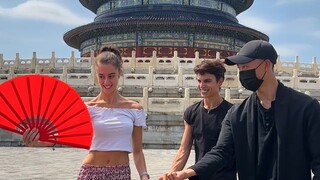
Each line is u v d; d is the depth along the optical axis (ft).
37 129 5.90
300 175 5.38
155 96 33.65
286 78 33.35
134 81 34.19
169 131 26.89
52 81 5.79
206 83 7.50
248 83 5.57
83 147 6.11
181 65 42.32
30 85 5.76
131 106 6.66
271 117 5.53
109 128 6.40
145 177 6.72
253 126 5.64
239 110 5.82
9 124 5.89
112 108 6.55
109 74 6.45
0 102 5.80
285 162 5.36
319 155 5.32
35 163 19.20
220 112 7.52
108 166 6.41
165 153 23.98
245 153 5.66
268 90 5.59
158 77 34.30
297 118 5.40
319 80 33.27
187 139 7.88
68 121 5.96
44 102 5.85
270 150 5.54
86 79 34.73
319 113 5.41
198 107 7.80
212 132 7.50
